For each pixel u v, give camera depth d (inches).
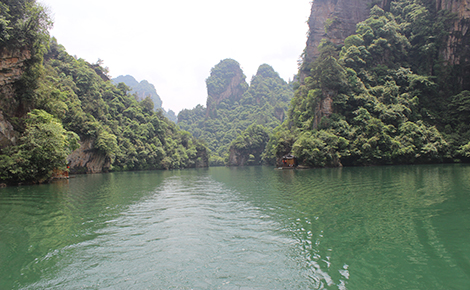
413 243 394.0
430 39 3073.3
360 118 2460.6
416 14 3221.0
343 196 758.5
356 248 380.5
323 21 3905.0
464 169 1589.6
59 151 1243.8
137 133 3786.9
